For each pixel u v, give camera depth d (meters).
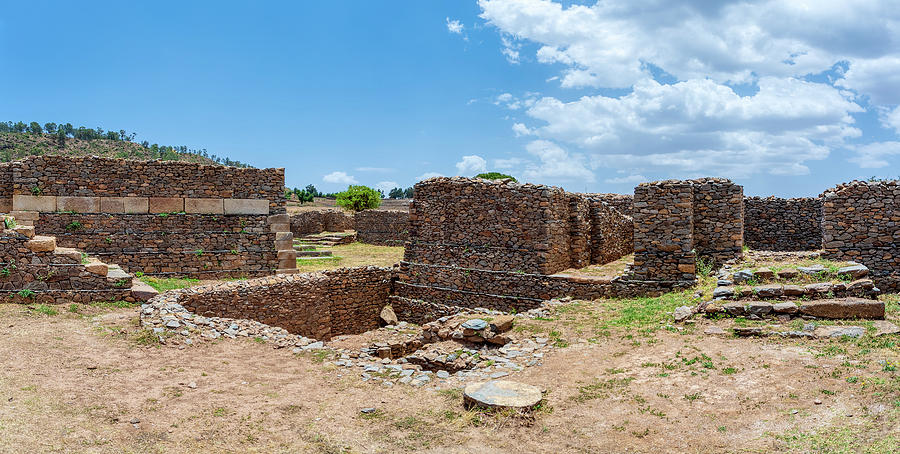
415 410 8.19
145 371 9.37
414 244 21.30
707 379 8.69
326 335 18.72
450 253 20.17
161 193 20.09
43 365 9.07
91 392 8.11
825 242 16.31
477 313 14.75
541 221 18.09
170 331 11.47
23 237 13.09
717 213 16.66
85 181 19.22
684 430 7.08
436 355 11.48
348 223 43.38
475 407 8.02
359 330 20.58
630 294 16.58
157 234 19.95
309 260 27.55
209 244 20.59
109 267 16.05
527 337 12.21
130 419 7.29
